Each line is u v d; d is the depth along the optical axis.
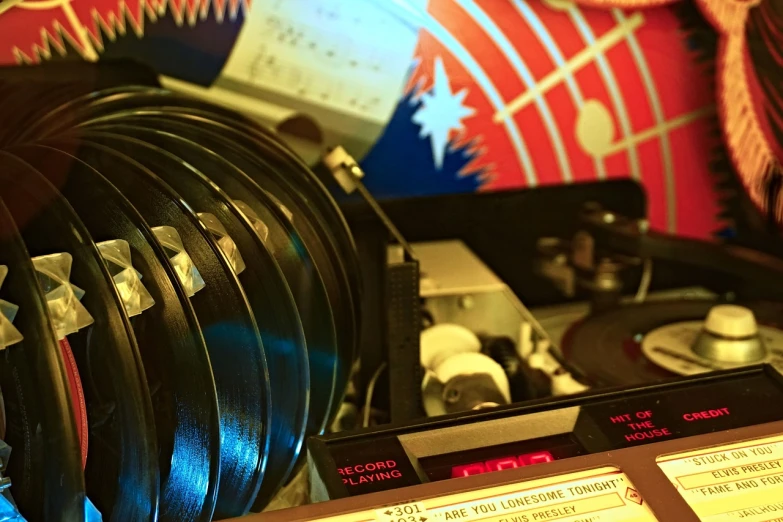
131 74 0.78
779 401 0.57
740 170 0.98
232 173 0.63
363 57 0.85
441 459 0.52
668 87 0.94
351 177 0.77
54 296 0.45
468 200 0.93
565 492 0.48
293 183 0.69
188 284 0.53
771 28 0.94
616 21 0.91
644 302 0.97
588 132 0.94
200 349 0.50
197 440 0.50
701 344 0.81
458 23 0.87
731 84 0.95
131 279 0.49
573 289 0.99
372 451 0.51
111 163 0.57
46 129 0.62
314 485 0.52
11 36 0.74
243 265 0.57
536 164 0.94
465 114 0.90
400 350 0.73
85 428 0.46
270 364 0.58
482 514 0.46
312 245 0.64
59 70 0.75
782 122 0.96
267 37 0.82
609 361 0.83
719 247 0.99
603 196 0.97
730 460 0.50
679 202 0.98
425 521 0.45
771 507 0.47
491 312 0.85
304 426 0.59
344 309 0.66
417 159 0.90
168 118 0.66
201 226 0.55
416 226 0.93
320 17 0.83
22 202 0.49
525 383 0.77
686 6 0.92
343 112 0.86
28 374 0.42
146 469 0.46
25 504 0.43
